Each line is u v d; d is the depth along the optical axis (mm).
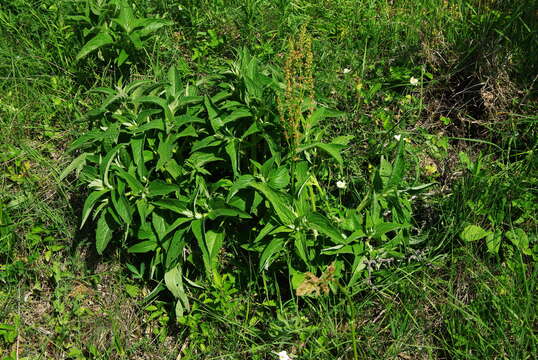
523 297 1025
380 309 1077
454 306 1017
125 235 1041
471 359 969
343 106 1390
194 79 1428
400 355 1026
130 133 1079
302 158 1128
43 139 1341
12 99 1369
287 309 1062
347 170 1240
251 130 1058
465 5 1579
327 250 1011
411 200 1208
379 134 1329
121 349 1058
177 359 1065
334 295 1035
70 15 1451
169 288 1032
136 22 1356
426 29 1516
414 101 1401
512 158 1299
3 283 1139
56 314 1116
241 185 999
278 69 1267
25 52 1450
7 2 1525
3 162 1268
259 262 1038
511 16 1436
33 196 1225
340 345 1009
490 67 1382
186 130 1072
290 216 997
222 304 1056
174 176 1062
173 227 998
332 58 1477
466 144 1351
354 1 1612
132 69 1428
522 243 1104
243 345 1041
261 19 1561
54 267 1139
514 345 975
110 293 1131
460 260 1112
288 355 1016
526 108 1335
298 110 995
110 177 1035
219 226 1051
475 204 1153
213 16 1569
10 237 1155
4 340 1065
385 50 1526
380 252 1039
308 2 1643
